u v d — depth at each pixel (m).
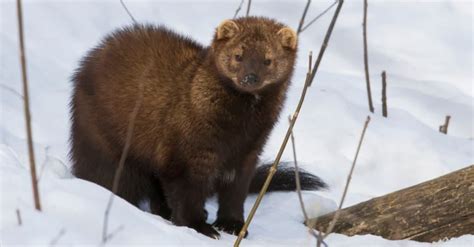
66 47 16.42
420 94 16.47
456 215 9.84
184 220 10.85
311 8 19.17
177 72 10.82
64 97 14.62
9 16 16.83
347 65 17.47
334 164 13.48
